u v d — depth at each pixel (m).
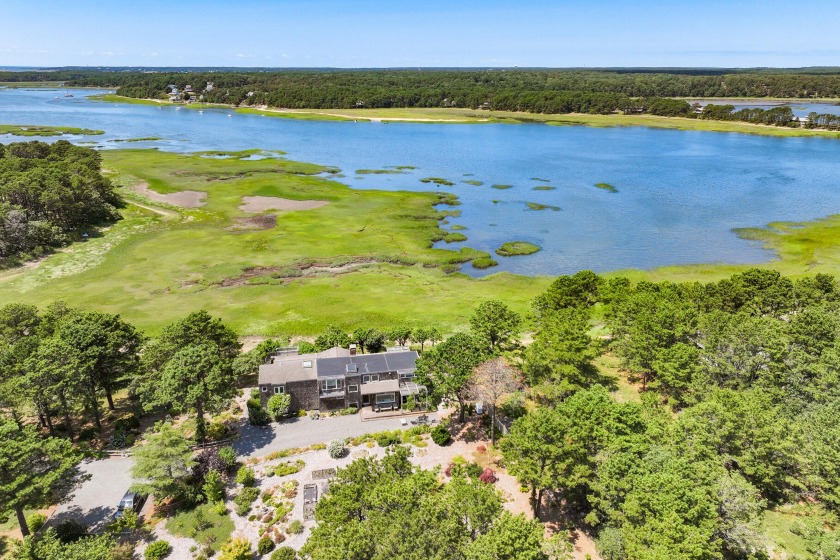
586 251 113.62
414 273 100.75
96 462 51.97
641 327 62.12
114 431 56.53
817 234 120.19
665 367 57.28
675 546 32.16
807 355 54.34
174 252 108.56
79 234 116.44
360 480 38.47
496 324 67.12
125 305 84.44
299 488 48.47
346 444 54.91
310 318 81.50
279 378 60.06
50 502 46.22
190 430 56.66
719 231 125.31
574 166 198.50
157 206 140.25
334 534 32.97
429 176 181.38
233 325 79.12
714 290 74.31
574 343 58.72
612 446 41.25
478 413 59.47
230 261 103.94
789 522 42.25
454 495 36.78
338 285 94.44
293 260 105.19
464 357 55.59
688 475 37.97
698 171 188.75
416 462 51.81
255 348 69.94
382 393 60.50
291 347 70.00
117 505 46.53
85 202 123.25
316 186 162.75
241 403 62.28
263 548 41.31
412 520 31.91
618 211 141.62
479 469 49.41
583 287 83.00
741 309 70.31
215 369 53.75
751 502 37.22
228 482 49.34
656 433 44.06
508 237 122.06
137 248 110.75
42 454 42.28
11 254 103.44
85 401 53.94
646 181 174.75
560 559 35.19
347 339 70.25
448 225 130.38
